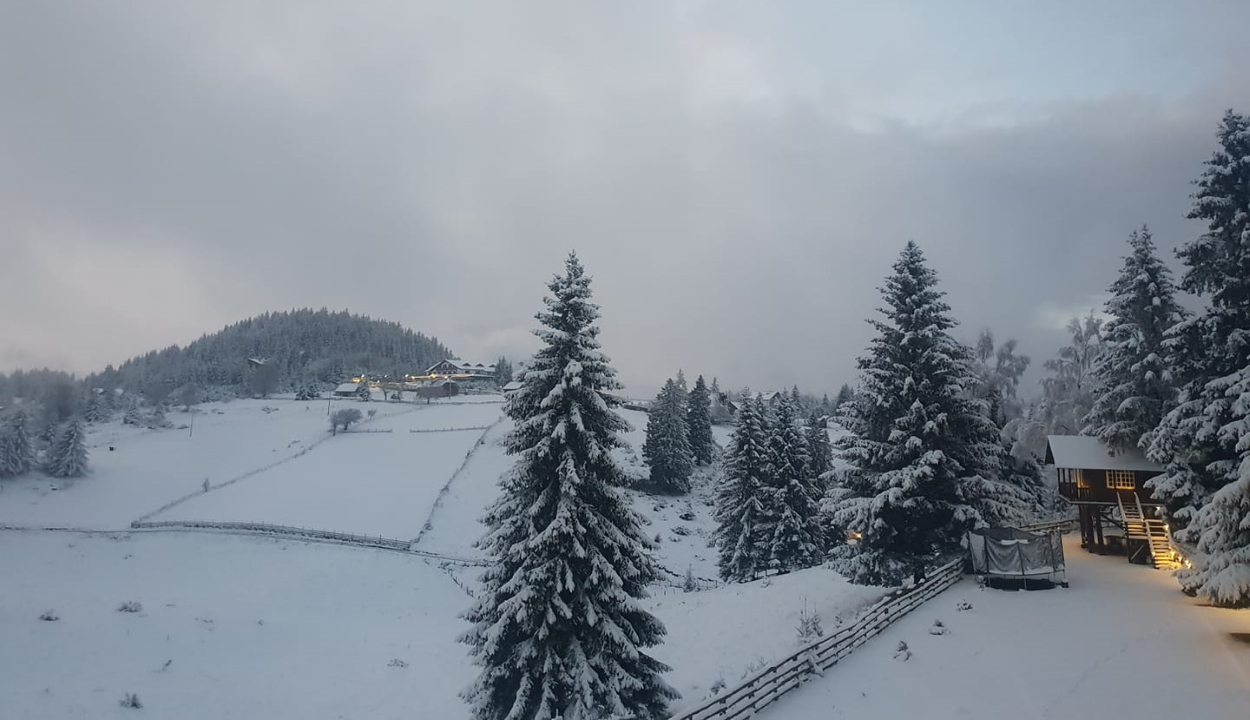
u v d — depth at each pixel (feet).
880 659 65.57
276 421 373.81
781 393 169.27
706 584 169.07
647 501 246.68
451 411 398.21
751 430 162.50
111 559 156.35
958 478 95.71
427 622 128.98
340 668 97.86
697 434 300.40
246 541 172.04
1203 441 87.40
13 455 232.73
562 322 63.93
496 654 59.21
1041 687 55.77
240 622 113.91
